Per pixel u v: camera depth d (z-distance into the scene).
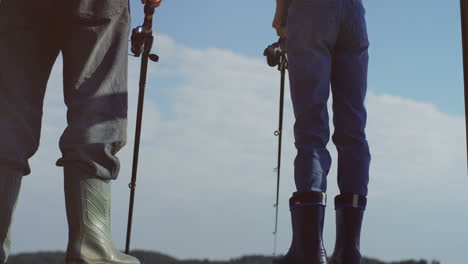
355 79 2.96
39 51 2.21
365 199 2.92
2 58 2.14
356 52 2.97
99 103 2.16
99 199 2.11
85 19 2.18
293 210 2.77
